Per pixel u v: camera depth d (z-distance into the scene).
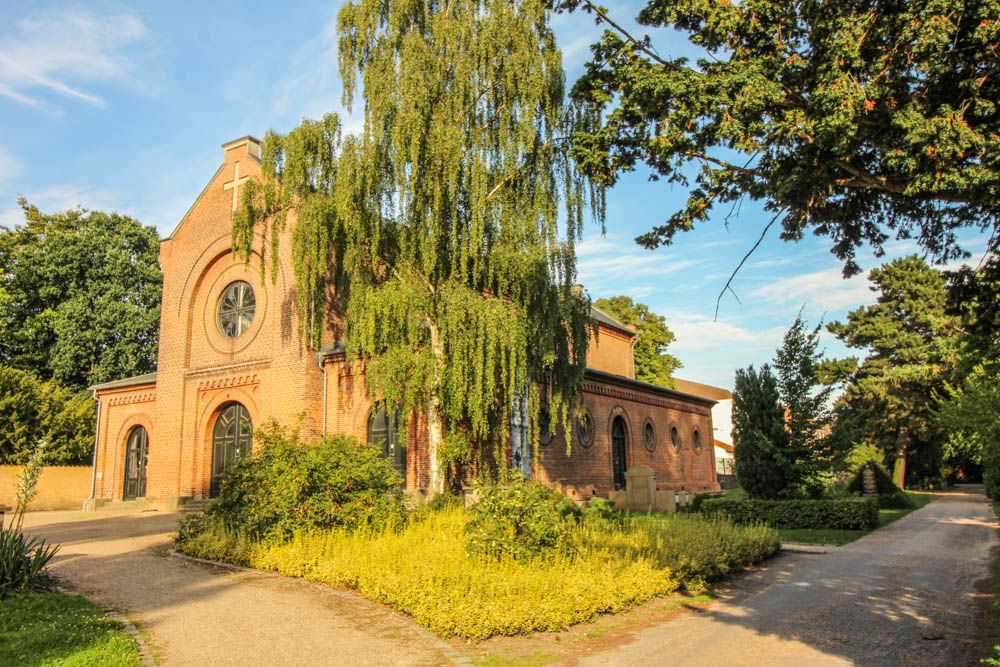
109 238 42.03
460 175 16.03
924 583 11.02
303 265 16.62
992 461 13.59
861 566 12.78
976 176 5.52
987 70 5.88
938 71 5.81
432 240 15.39
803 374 20.56
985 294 7.66
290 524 12.64
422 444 19.61
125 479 28.23
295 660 7.13
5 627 7.69
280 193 16.75
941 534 17.31
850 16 6.02
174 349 26.16
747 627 8.68
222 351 24.83
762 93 6.36
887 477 27.56
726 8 6.77
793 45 6.85
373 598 9.57
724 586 11.41
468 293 15.48
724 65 6.90
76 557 13.37
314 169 16.47
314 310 16.91
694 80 6.73
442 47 15.85
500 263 15.86
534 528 10.43
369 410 21.02
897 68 5.82
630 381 29.25
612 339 38.41
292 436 14.56
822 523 18.72
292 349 22.42
